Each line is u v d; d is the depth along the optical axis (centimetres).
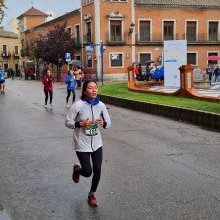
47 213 540
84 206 563
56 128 1211
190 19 5266
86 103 562
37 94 2639
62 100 2170
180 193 611
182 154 864
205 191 620
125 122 1349
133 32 5047
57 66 5419
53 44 5234
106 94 2164
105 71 4959
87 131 559
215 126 1211
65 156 853
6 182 677
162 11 5156
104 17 4944
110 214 534
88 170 563
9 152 898
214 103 1512
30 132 1149
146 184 656
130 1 5019
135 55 5088
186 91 1789
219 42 5388
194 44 5278
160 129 1198
